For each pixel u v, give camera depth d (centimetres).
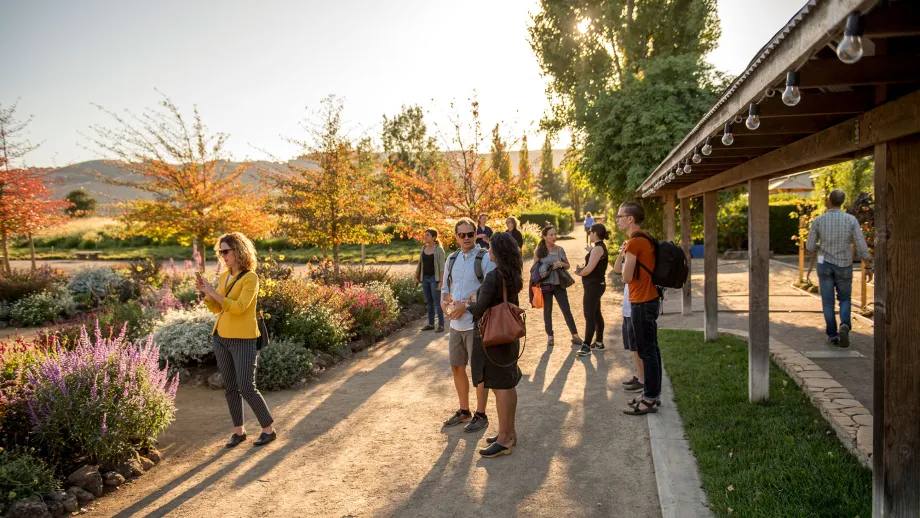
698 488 390
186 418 598
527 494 405
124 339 775
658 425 509
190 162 1684
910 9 183
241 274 513
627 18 2098
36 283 1390
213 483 446
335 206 1482
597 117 1753
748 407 518
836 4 179
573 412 567
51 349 655
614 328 982
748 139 423
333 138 1455
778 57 234
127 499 424
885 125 267
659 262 523
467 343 527
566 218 4834
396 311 1084
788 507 338
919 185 264
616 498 395
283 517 388
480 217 1093
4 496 388
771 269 1725
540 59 2284
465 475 439
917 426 272
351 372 766
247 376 512
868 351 687
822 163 442
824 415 473
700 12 2050
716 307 795
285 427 563
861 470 376
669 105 1570
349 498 412
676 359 710
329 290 959
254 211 1712
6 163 1513
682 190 965
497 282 453
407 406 612
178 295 1129
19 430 458
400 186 1573
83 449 456
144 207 1662
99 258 3331
